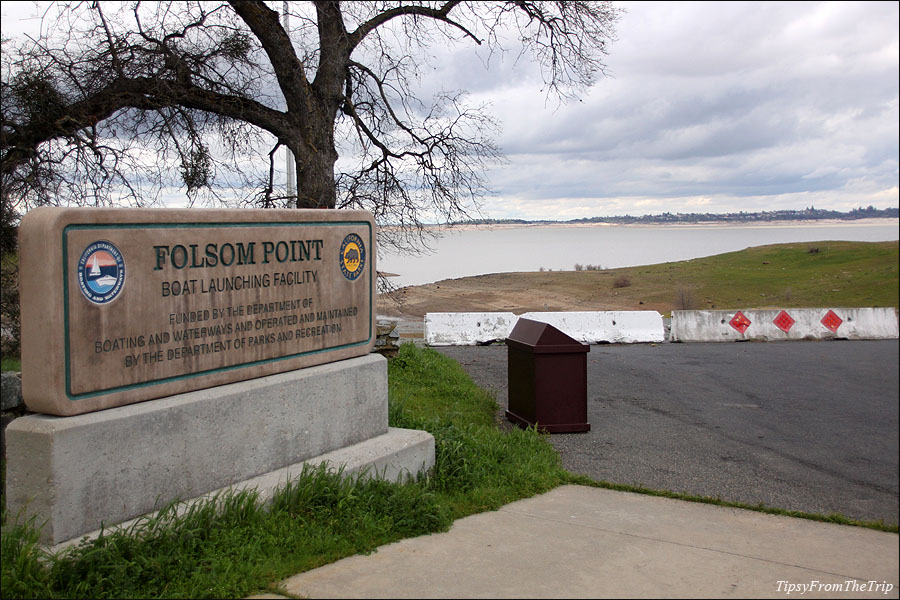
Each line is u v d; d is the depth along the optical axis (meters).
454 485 6.21
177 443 4.63
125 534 4.06
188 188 11.59
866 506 6.32
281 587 3.97
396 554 4.60
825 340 18.77
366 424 6.21
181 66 10.75
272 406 5.30
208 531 4.39
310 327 5.75
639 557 4.64
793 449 8.35
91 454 4.16
